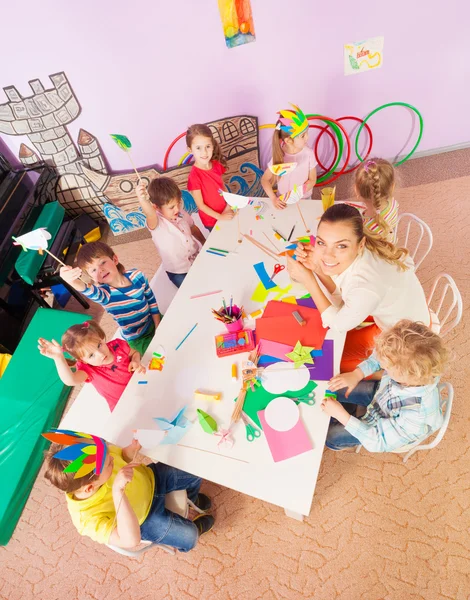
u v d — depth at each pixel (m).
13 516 2.06
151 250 3.28
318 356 1.55
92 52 2.52
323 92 2.90
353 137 3.20
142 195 2.15
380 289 1.45
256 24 2.50
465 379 2.15
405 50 2.72
